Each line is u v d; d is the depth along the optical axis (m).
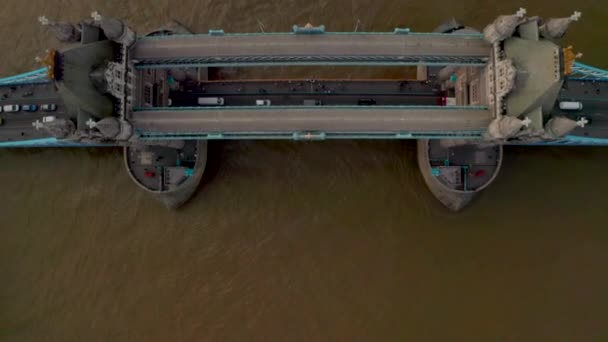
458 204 73.44
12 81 74.88
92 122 54.81
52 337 73.00
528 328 70.00
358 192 76.31
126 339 71.94
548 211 74.69
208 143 78.75
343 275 72.94
